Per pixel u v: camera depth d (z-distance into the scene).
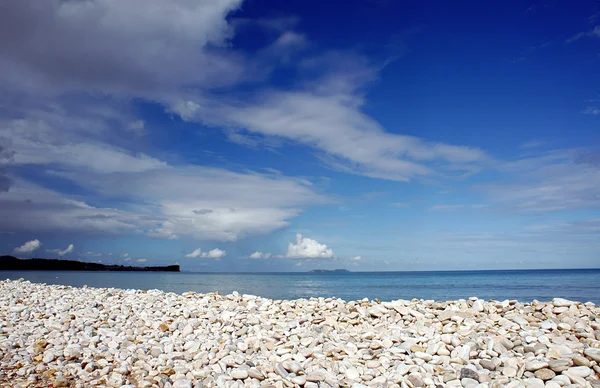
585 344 7.93
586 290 36.72
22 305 12.62
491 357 7.79
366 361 7.98
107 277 58.97
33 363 8.09
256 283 50.06
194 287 37.06
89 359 8.30
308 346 9.01
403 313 10.69
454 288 42.59
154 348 8.94
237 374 7.60
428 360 7.93
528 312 10.21
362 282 60.22
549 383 6.48
